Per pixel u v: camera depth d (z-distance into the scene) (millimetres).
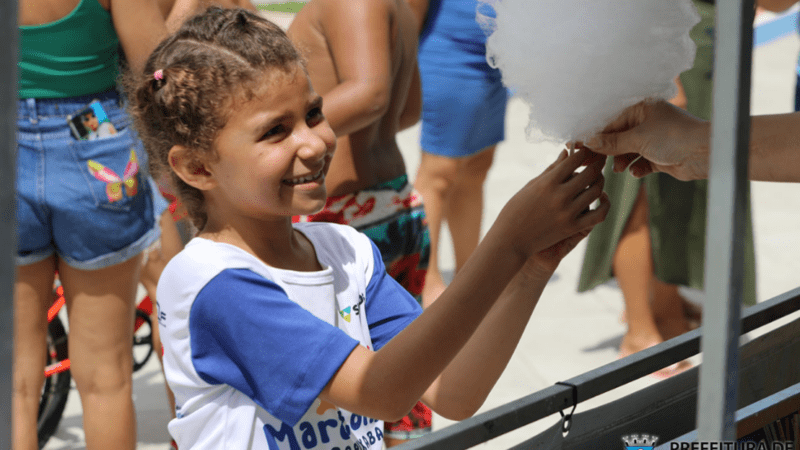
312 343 1604
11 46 804
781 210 8234
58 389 4551
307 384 1595
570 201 1559
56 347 4609
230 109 1634
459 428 1520
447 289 1558
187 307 1662
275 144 1659
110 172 3428
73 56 3264
